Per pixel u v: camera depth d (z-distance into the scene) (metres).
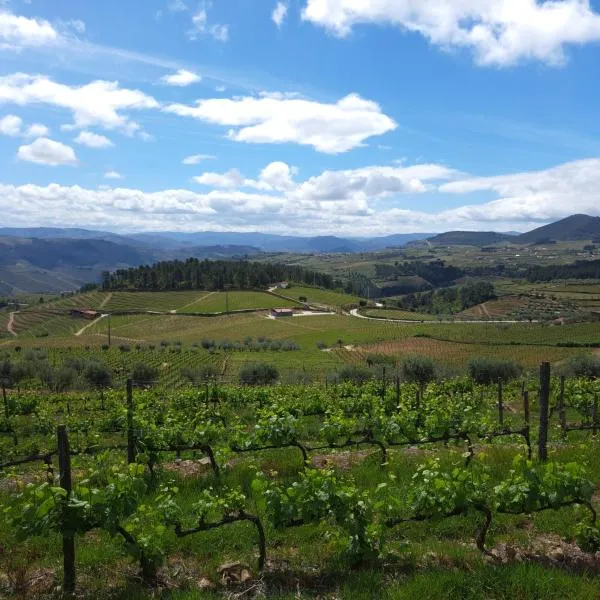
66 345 110.38
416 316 150.88
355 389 24.55
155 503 7.60
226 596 5.33
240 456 10.92
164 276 190.88
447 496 6.05
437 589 5.10
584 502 6.35
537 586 5.15
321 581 5.65
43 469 9.66
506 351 81.00
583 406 16.88
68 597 5.30
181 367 78.12
